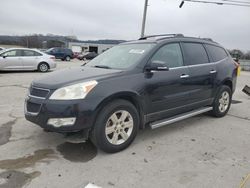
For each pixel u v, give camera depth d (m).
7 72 15.20
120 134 4.05
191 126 5.38
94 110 3.65
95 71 4.23
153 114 4.48
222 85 5.96
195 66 5.18
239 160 3.84
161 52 4.66
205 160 3.82
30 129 4.89
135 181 3.22
